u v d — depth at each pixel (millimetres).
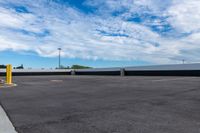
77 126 4484
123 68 37250
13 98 8430
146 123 4566
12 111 5992
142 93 9062
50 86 13828
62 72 48781
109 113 5500
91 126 4457
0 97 8734
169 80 17531
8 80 15914
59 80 21312
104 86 13055
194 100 7020
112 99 7668
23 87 13281
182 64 29984
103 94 9172
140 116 5133
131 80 19109
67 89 11641
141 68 35938
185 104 6383
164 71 32594
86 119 5000
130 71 37438
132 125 4453
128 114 5348
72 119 5031
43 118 5184
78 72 47781
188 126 4312
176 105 6258
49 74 47688
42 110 6066
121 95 8648
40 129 4352
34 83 16969
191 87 10914
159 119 4844
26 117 5309
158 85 12719
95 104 6773
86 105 6645
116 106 6344
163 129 4160
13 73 43750
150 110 5707
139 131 4086
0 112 5887
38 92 10391
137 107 6117
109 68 40562
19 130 4312
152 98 7602
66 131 4199
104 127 4371
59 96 8859
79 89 11516
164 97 7754
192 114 5211
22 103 7238
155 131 4062
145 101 7023
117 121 4766
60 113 5656
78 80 20844
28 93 10016
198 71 27594
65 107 6430
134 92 9484
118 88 11570
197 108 5828
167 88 10742
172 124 4457
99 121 4801
